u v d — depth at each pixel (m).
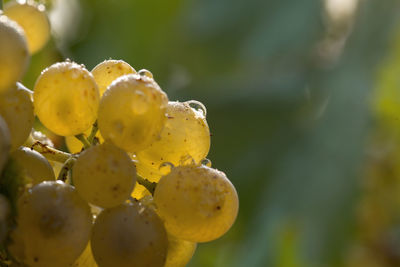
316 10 0.81
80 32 0.64
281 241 0.71
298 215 0.73
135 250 0.27
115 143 0.28
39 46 0.31
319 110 0.78
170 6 0.74
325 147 0.74
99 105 0.28
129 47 0.72
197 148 0.29
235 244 0.74
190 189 0.28
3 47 0.25
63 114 0.28
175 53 0.76
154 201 0.28
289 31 0.81
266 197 0.75
